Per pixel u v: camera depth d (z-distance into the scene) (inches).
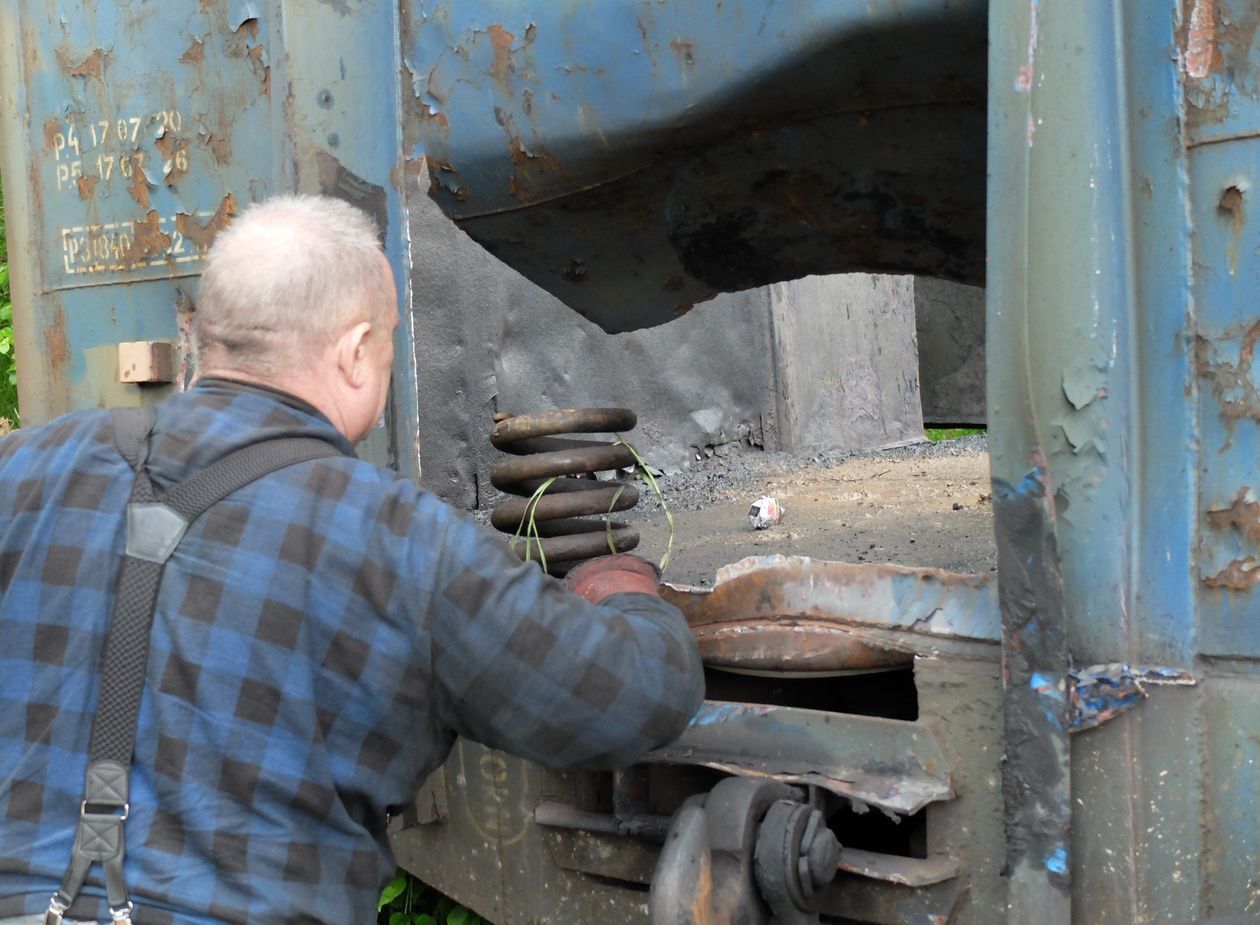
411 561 59.3
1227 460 67.3
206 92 101.4
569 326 197.3
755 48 82.7
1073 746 70.3
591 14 88.7
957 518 138.2
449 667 59.9
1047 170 68.5
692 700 65.8
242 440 60.7
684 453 218.8
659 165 93.7
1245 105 66.4
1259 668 66.7
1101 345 68.0
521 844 94.6
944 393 328.8
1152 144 68.8
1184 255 68.2
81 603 57.9
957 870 74.4
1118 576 68.6
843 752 77.7
